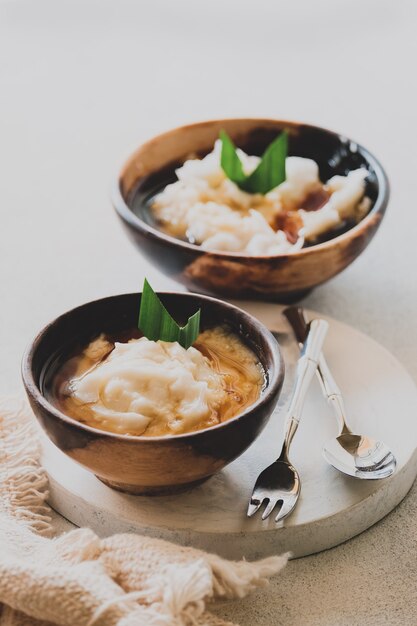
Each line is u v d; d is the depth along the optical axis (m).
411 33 1.36
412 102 1.15
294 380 0.69
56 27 1.35
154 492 0.60
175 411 0.59
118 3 1.43
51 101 1.14
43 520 0.62
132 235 0.75
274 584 0.59
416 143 1.05
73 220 0.92
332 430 0.66
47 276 0.83
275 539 0.59
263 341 0.63
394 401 0.68
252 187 0.81
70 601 0.53
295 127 0.86
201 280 0.74
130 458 0.57
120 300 0.65
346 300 0.81
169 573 0.55
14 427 0.65
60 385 0.62
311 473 0.63
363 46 1.32
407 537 0.62
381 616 0.57
